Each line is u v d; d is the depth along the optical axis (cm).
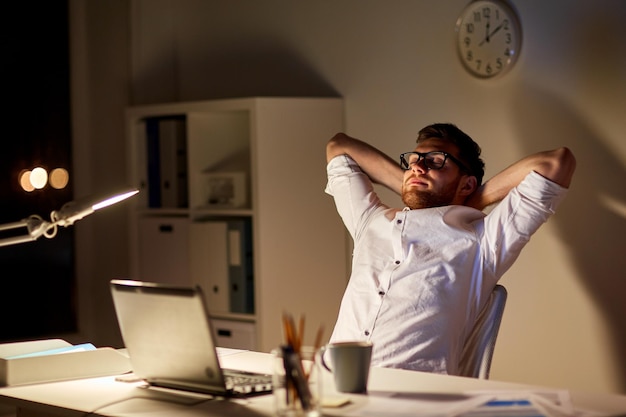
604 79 327
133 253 458
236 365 233
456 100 374
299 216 408
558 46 339
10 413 294
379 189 404
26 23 489
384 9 399
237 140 445
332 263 417
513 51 350
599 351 334
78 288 507
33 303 494
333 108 415
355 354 192
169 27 491
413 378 208
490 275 267
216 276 416
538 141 348
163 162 448
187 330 193
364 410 176
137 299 201
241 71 461
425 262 266
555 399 180
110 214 498
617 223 326
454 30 373
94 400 201
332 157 319
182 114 445
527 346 356
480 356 262
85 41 507
